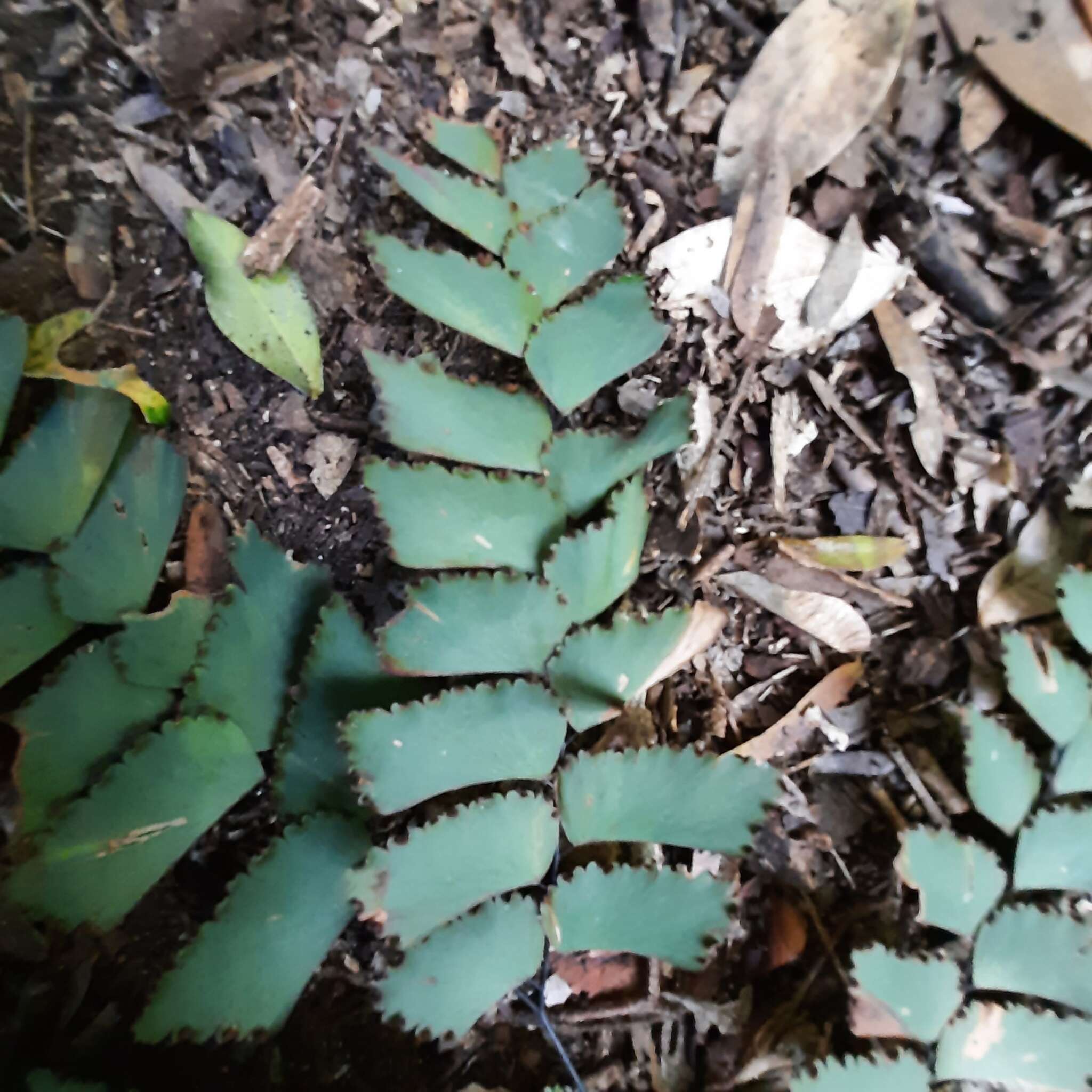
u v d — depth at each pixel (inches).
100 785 5.4
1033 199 7.0
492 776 5.7
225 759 5.6
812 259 6.8
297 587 5.9
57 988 5.6
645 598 6.7
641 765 5.7
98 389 5.8
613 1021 6.2
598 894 5.7
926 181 7.0
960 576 6.9
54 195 6.1
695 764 5.7
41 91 6.1
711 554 6.7
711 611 6.2
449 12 6.7
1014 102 6.9
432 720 5.5
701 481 6.7
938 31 6.9
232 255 6.2
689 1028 6.3
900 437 6.9
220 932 5.3
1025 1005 6.2
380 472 5.6
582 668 5.8
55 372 5.8
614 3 6.9
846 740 6.8
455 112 6.7
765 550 6.8
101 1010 5.6
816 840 6.6
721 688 6.7
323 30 6.5
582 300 6.0
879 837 6.7
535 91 6.8
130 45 6.2
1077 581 6.4
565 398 6.2
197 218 6.1
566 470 6.0
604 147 6.9
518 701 5.6
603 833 5.8
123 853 5.4
